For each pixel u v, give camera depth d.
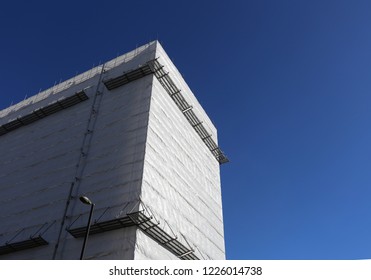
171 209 33.03
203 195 43.06
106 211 28.73
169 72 44.97
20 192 37.22
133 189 29.17
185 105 45.69
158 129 36.31
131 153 32.41
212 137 55.72
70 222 29.95
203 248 37.06
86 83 46.03
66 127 41.16
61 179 34.88
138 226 26.98
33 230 31.70
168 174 35.03
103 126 37.59
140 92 38.50
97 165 33.59
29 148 42.53
